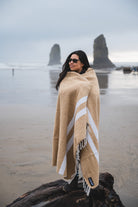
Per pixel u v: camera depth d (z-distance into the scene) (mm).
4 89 18234
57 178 4027
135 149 5320
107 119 8336
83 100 2105
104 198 2408
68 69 2455
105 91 17250
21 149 5281
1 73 48906
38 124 7543
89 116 2119
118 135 6395
